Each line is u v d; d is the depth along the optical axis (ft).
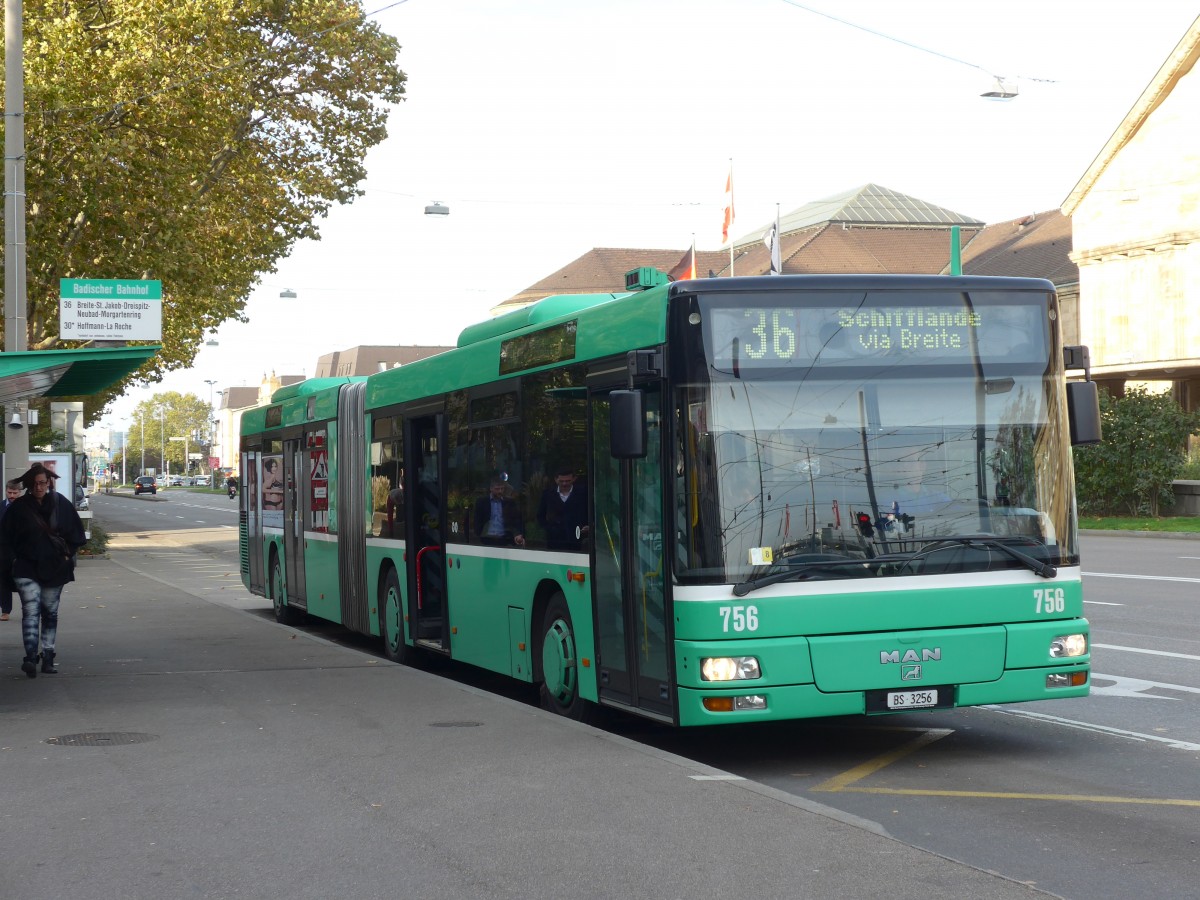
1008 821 23.17
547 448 34.42
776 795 23.77
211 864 20.20
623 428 26.86
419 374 44.57
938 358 28.25
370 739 30.04
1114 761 28.19
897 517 27.55
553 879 19.03
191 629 56.54
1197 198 164.14
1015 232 249.55
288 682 39.73
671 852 20.16
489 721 31.96
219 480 555.69
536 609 35.47
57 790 25.45
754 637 26.63
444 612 42.45
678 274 163.63
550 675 34.42
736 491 27.02
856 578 27.12
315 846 21.09
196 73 94.73
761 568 26.84
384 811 23.25
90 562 111.65
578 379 32.40
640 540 29.19
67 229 103.65
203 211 106.93
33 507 42.32
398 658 46.60
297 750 29.01
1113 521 130.11
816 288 27.91
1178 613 54.03
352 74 110.83
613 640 30.66
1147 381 174.91
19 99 73.10
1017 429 28.50
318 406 57.31
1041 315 28.91
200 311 117.19
